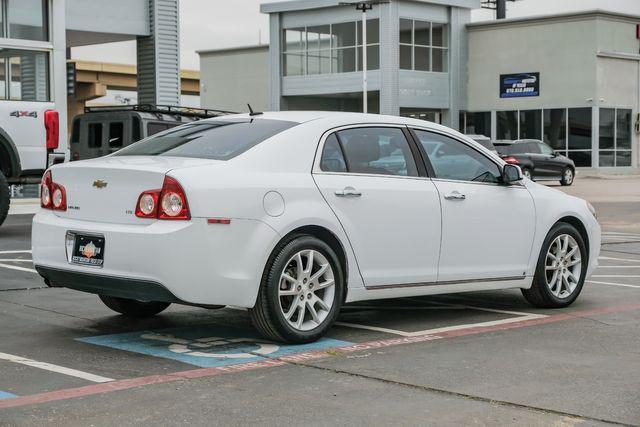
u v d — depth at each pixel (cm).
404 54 4947
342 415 481
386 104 4894
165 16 2750
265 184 632
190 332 700
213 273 605
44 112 1413
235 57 6325
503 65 4975
